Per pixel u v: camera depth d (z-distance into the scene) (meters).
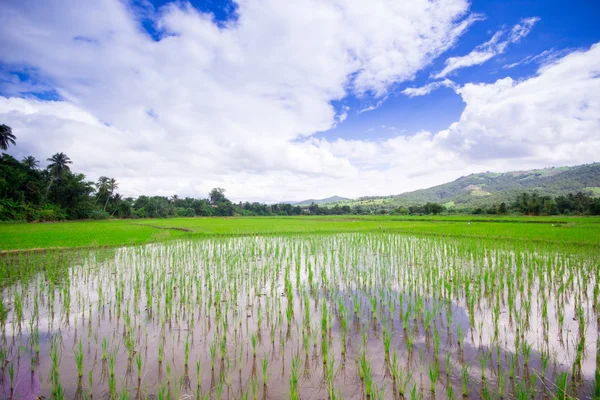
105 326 6.50
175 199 99.69
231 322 6.71
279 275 10.85
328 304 7.80
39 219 52.75
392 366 4.68
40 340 5.87
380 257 14.21
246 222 48.28
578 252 14.28
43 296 8.62
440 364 5.02
